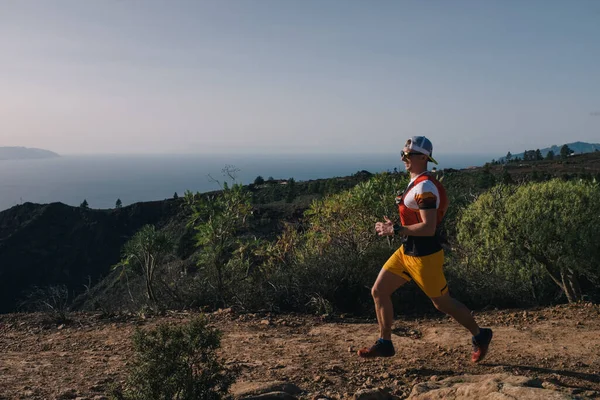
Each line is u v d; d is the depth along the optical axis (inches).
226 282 302.7
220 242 309.1
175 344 118.1
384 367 169.2
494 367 162.1
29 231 3166.8
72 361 186.9
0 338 232.7
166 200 3284.9
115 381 156.9
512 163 3661.4
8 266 2967.5
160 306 290.5
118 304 302.2
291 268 311.0
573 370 156.1
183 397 113.1
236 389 141.0
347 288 296.4
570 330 210.8
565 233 276.1
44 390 149.9
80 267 3048.7
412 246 147.3
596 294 317.7
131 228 3174.2
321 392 144.2
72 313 279.7
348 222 367.6
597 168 2859.3
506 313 263.7
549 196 297.0
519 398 107.7
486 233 308.0
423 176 145.8
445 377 151.9
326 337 218.8
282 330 236.2
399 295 293.1
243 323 251.4
